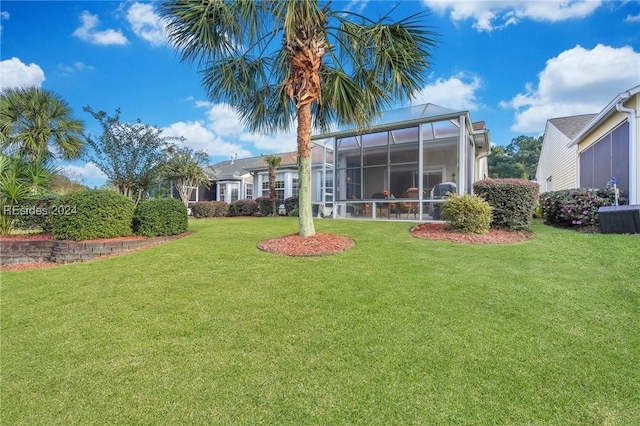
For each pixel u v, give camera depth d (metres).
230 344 2.69
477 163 17.80
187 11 5.21
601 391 2.03
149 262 5.28
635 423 1.79
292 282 4.09
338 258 5.12
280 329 2.92
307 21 4.96
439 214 10.09
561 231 7.14
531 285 3.83
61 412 1.95
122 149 10.55
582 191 7.62
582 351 2.47
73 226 6.85
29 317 3.35
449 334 2.75
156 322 3.14
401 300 3.47
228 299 3.64
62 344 2.77
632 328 2.81
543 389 2.06
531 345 2.56
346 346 2.61
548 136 18.16
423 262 4.84
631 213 6.27
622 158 8.23
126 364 2.44
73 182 12.31
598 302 3.33
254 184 21.56
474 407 1.91
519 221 7.03
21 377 2.30
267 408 1.94
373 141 11.42
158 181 12.41
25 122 11.22
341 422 1.82
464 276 4.18
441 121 10.06
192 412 1.92
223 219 13.23
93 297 3.86
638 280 3.90
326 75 6.38
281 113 7.34
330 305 3.39
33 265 6.38
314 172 16.56
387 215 11.03
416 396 2.01
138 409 1.96
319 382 2.17
